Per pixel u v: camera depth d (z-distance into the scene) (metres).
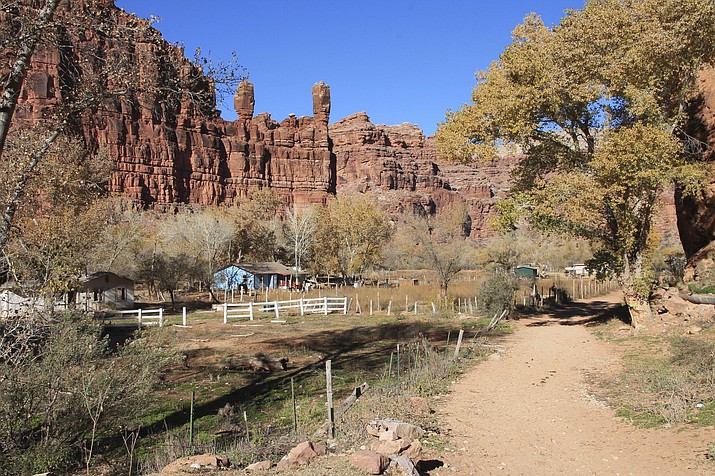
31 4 9.63
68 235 22.55
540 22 22.80
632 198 20.06
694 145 21.73
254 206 85.38
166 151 144.88
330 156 188.00
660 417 9.58
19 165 11.22
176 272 50.72
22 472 7.40
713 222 22.03
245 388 14.19
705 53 19.91
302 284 68.38
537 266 80.50
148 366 9.30
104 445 9.28
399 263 84.94
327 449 7.74
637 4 20.30
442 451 8.09
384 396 11.12
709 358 11.85
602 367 14.64
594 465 7.70
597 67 20.53
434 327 26.31
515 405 11.09
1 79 9.64
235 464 7.42
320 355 19.58
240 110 175.12
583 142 24.47
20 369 7.99
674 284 25.27
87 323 9.88
